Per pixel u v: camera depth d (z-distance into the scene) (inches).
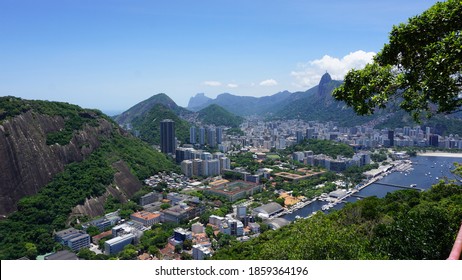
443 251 585.0
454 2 357.7
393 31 409.4
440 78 343.3
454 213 691.4
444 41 340.2
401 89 406.9
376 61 442.6
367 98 423.8
